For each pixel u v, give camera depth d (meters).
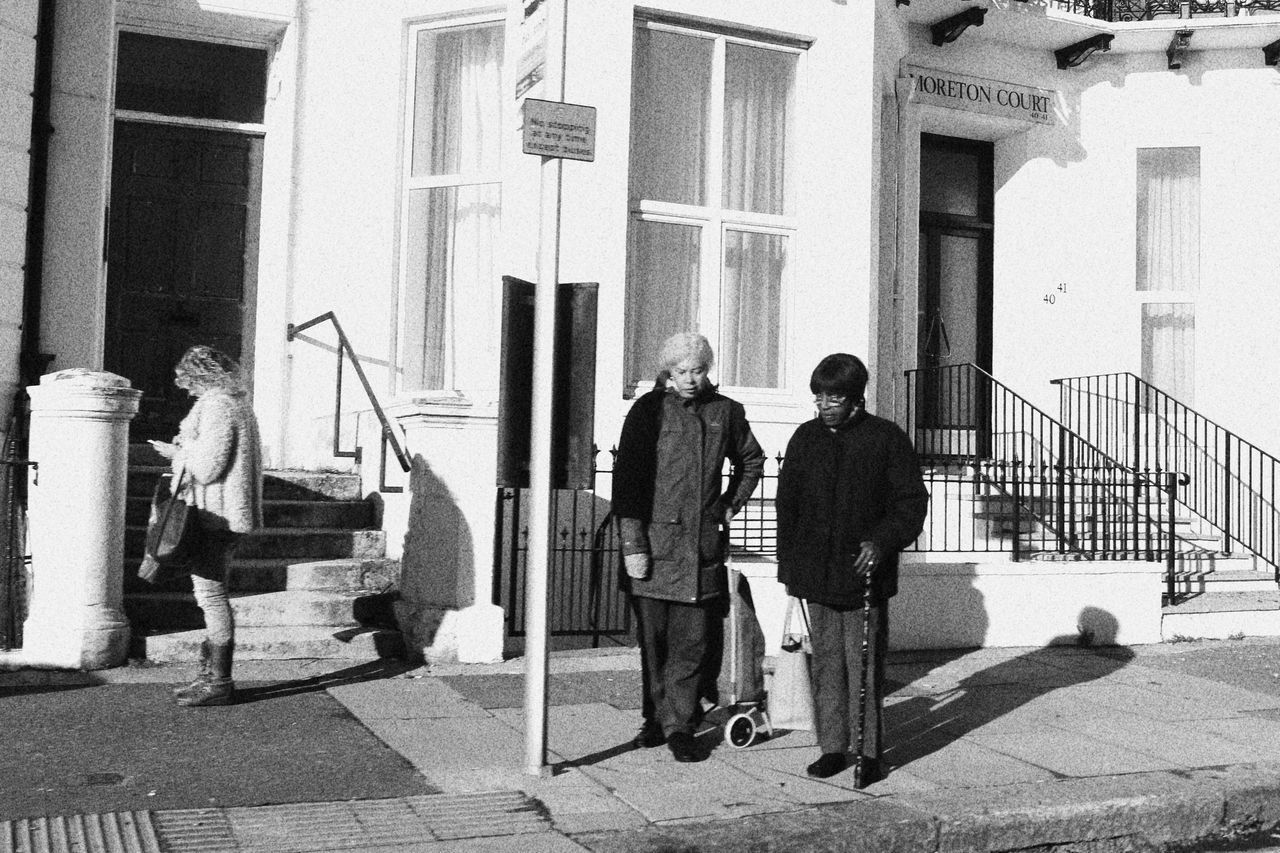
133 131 9.49
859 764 5.05
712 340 9.37
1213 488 12.13
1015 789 5.04
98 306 8.54
